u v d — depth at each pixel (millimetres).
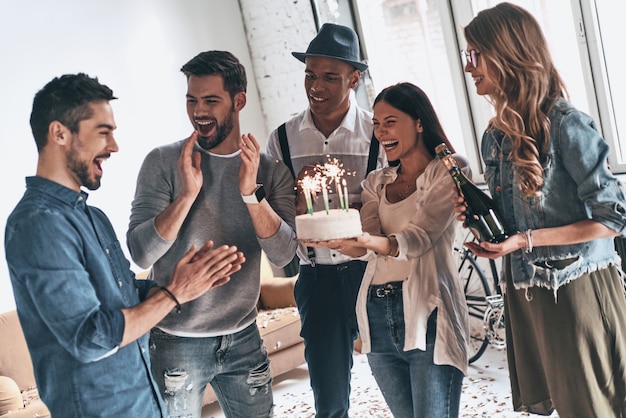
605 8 4113
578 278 2250
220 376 2729
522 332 2406
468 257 4984
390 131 2490
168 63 5762
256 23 6008
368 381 4910
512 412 3977
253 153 2434
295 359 5152
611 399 2285
